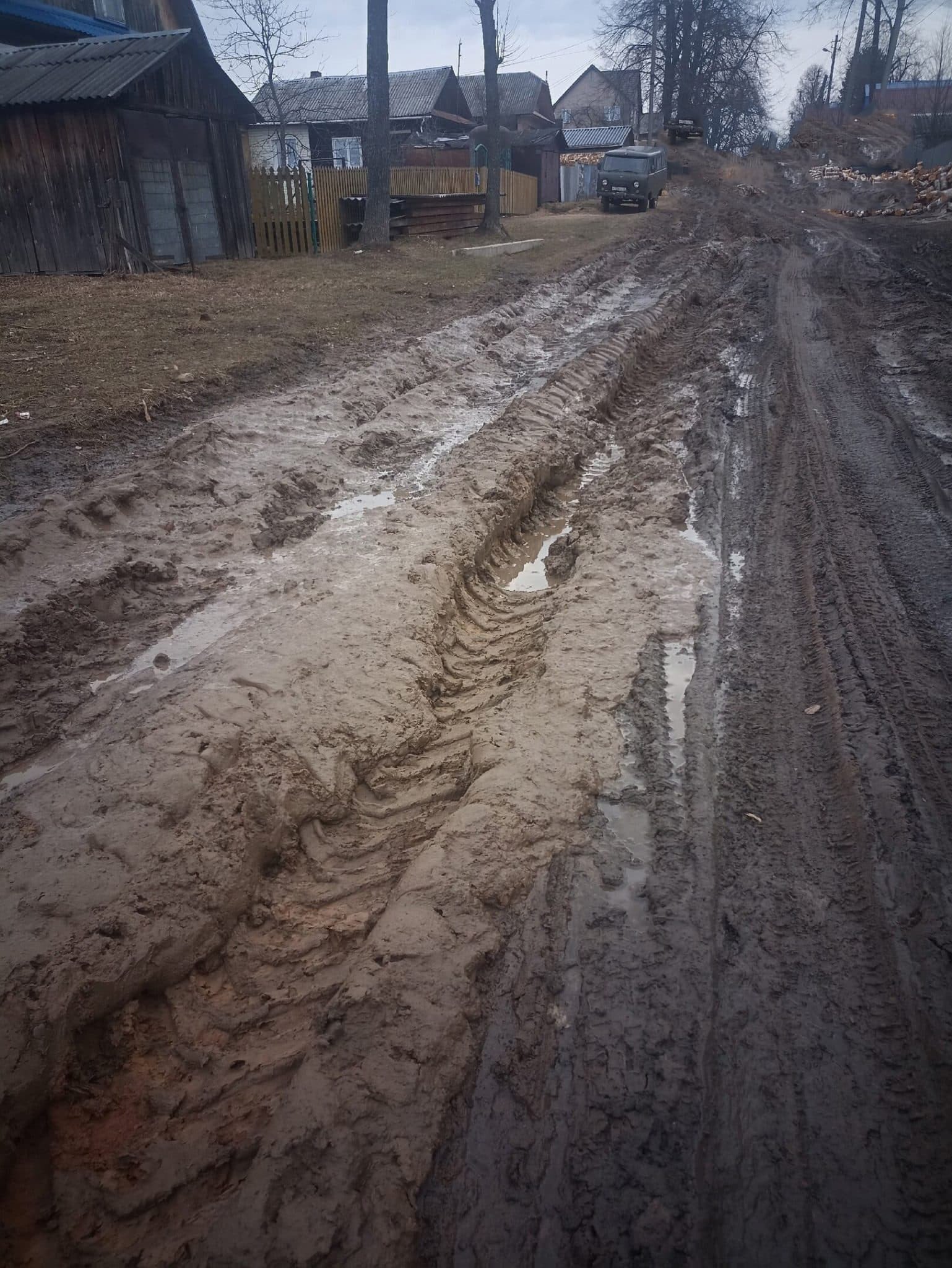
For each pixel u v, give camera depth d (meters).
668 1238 2.50
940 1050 3.00
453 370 11.40
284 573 6.32
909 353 12.20
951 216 29.36
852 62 65.81
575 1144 2.76
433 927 3.41
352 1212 2.51
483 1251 2.49
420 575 6.17
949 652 5.29
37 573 5.88
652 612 5.84
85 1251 2.49
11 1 20.83
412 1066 2.89
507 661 5.71
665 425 9.70
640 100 59.97
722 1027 3.12
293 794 4.16
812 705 4.87
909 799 4.07
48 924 3.27
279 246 20.86
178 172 17.17
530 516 8.12
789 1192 2.62
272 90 28.78
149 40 16.64
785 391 10.66
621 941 3.47
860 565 6.35
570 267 19.39
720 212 34.66
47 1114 2.84
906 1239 2.49
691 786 4.29
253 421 8.70
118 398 8.63
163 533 6.68
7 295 13.54
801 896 3.66
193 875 3.59
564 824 4.03
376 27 19.58
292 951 3.54
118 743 4.38
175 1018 3.23
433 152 36.78
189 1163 2.72
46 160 15.56
